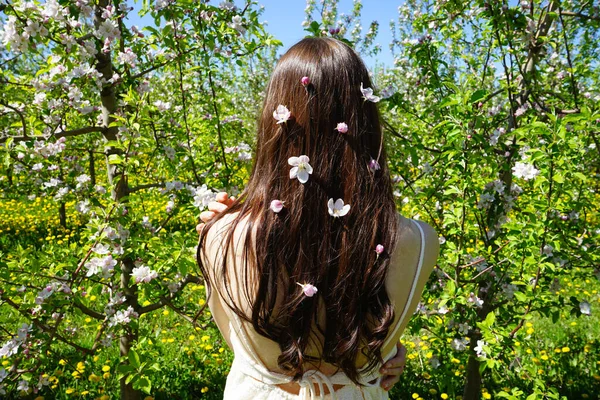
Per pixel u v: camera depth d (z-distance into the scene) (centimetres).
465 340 247
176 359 352
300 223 88
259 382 97
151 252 229
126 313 235
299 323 87
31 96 290
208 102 314
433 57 278
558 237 203
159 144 253
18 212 779
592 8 271
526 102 278
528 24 246
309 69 93
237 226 95
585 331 421
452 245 235
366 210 90
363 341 91
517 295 214
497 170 235
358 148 92
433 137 270
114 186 231
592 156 264
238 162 286
